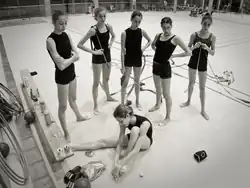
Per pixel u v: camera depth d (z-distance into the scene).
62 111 2.72
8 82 4.64
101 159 2.60
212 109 3.71
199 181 2.32
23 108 3.52
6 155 2.58
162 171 2.45
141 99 4.05
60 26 2.23
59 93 2.58
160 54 2.93
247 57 6.58
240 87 4.54
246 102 3.93
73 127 3.20
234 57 6.56
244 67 5.70
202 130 3.16
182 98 4.09
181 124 3.29
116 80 4.89
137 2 18.23
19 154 2.26
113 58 6.41
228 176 2.38
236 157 2.66
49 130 2.84
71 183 2.11
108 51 3.31
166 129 3.17
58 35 2.33
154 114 3.55
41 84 4.64
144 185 2.27
